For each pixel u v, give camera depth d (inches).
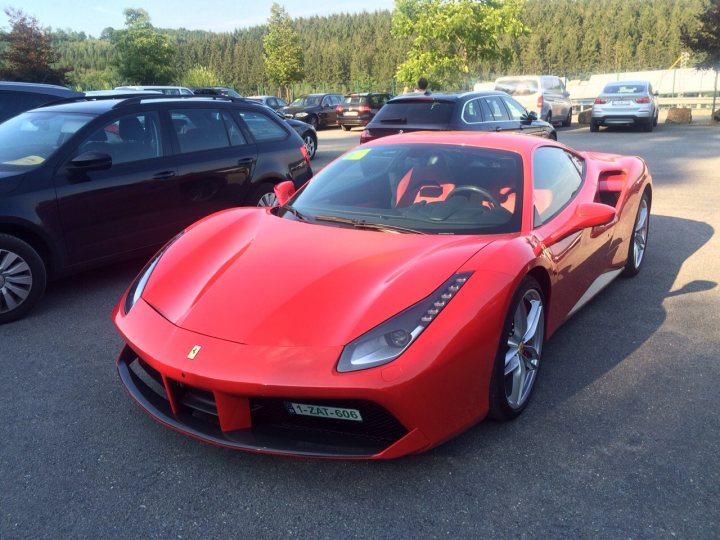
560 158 155.3
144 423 111.9
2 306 160.9
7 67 1089.4
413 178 134.3
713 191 337.7
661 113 1176.8
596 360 136.5
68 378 130.0
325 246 112.7
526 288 108.8
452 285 97.3
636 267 194.1
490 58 1116.5
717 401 118.2
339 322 92.0
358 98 928.3
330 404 88.7
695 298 175.8
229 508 88.7
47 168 172.4
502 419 108.4
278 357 88.5
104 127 187.8
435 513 87.4
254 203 229.6
